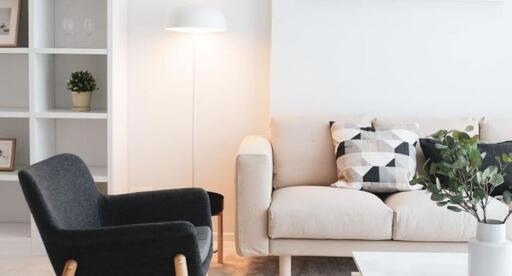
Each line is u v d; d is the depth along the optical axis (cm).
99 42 392
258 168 300
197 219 267
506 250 194
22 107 392
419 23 381
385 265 222
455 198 200
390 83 385
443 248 297
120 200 270
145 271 220
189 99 395
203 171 399
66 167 252
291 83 385
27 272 331
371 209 294
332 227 293
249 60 392
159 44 393
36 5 359
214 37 391
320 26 382
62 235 215
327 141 355
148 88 395
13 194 399
